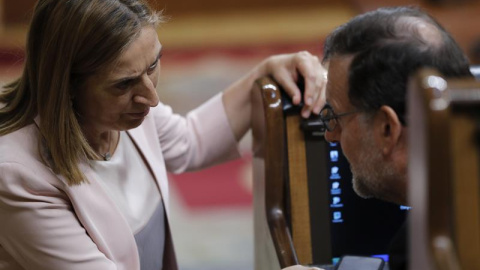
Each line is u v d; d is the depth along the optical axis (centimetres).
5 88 436
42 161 404
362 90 313
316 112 443
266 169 449
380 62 307
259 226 496
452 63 306
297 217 447
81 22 371
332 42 332
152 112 493
